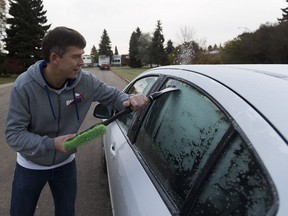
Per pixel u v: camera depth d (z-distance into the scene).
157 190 1.79
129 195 2.00
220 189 1.35
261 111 1.35
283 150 1.16
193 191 1.50
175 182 1.69
